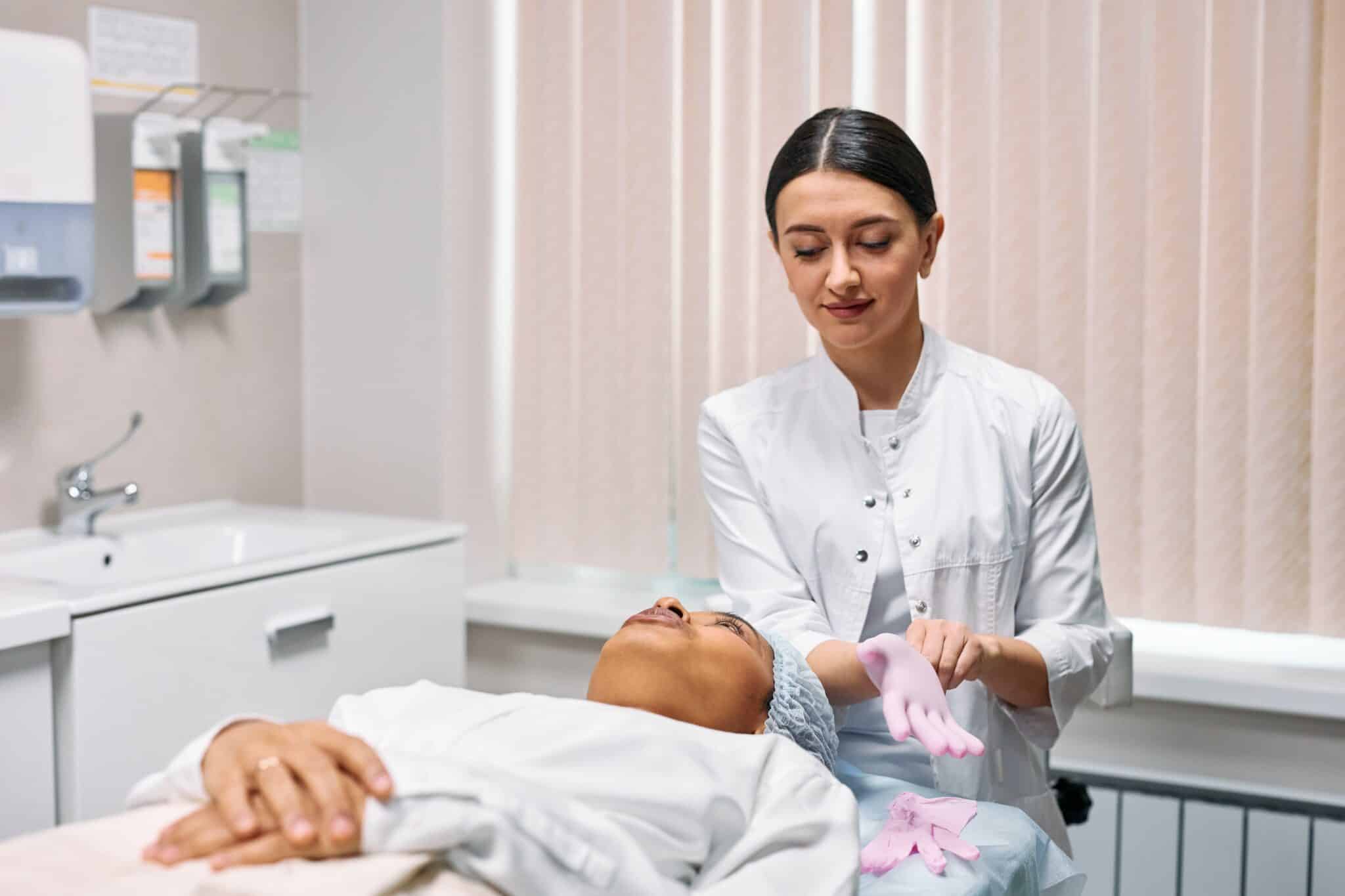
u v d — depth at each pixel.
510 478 2.95
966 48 2.40
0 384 2.37
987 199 2.41
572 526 2.85
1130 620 2.53
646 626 1.28
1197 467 2.32
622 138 2.69
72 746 1.91
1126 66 2.29
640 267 2.70
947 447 1.58
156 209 2.49
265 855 0.92
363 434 2.95
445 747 1.11
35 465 2.44
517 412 2.88
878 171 1.40
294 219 2.96
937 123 2.44
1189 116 2.27
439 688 1.22
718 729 1.26
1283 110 2.21
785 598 1.59
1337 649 2.38
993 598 1.57
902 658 1.31
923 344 1.60
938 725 1.26
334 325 2.97
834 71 2.50
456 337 2.86
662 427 2.72
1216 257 2.27
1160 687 2.25
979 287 2.42
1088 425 2.38
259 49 2.84
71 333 2.49
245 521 2.62
